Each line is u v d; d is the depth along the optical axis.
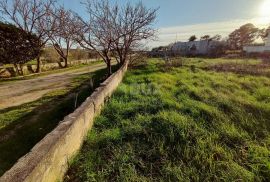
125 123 5.39
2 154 4.52
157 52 30.55
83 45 11.64
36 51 21.73
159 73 13.25
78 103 7.90
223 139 4.54
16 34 19.67
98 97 5.92
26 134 5.49
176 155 4.05
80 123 4.34
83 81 13.86
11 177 2.38
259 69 14.01
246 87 9.19
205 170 3.64
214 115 5.62
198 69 15.02
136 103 6.78
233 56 30.89
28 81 15.18
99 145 4.45
